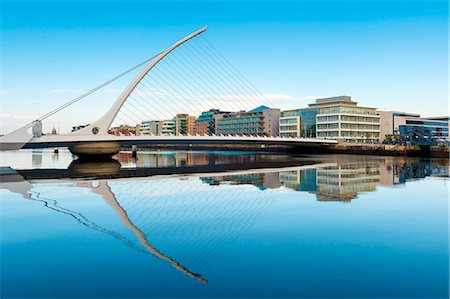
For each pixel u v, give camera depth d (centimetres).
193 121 16850
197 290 788
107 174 3544
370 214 1554
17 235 1258
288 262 955
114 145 5719
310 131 10369
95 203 1895
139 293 776
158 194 2197
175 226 1367
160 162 5522
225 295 763
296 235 1217
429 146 6712
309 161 5547
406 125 10606
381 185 2528
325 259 977
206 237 1204
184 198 2038
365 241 1141
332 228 1310
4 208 1767
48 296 765
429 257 987
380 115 10694
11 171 3747
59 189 2442
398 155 7162
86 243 1152
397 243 1117
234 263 953
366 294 762
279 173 3525
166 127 16638
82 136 5384
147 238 1201
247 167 4375
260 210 1664
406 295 756
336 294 763
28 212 1666
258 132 12262
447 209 1659
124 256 1020
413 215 1529
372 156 7219
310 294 764
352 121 9800
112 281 841
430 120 11712
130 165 4844
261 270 901
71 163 5194
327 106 9938
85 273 895
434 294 759
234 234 1240
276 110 11969
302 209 1681
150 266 938
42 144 5288
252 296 756
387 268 905
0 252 1070
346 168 4066
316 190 2302
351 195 2092
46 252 1063
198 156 7731
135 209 1723
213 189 2397
